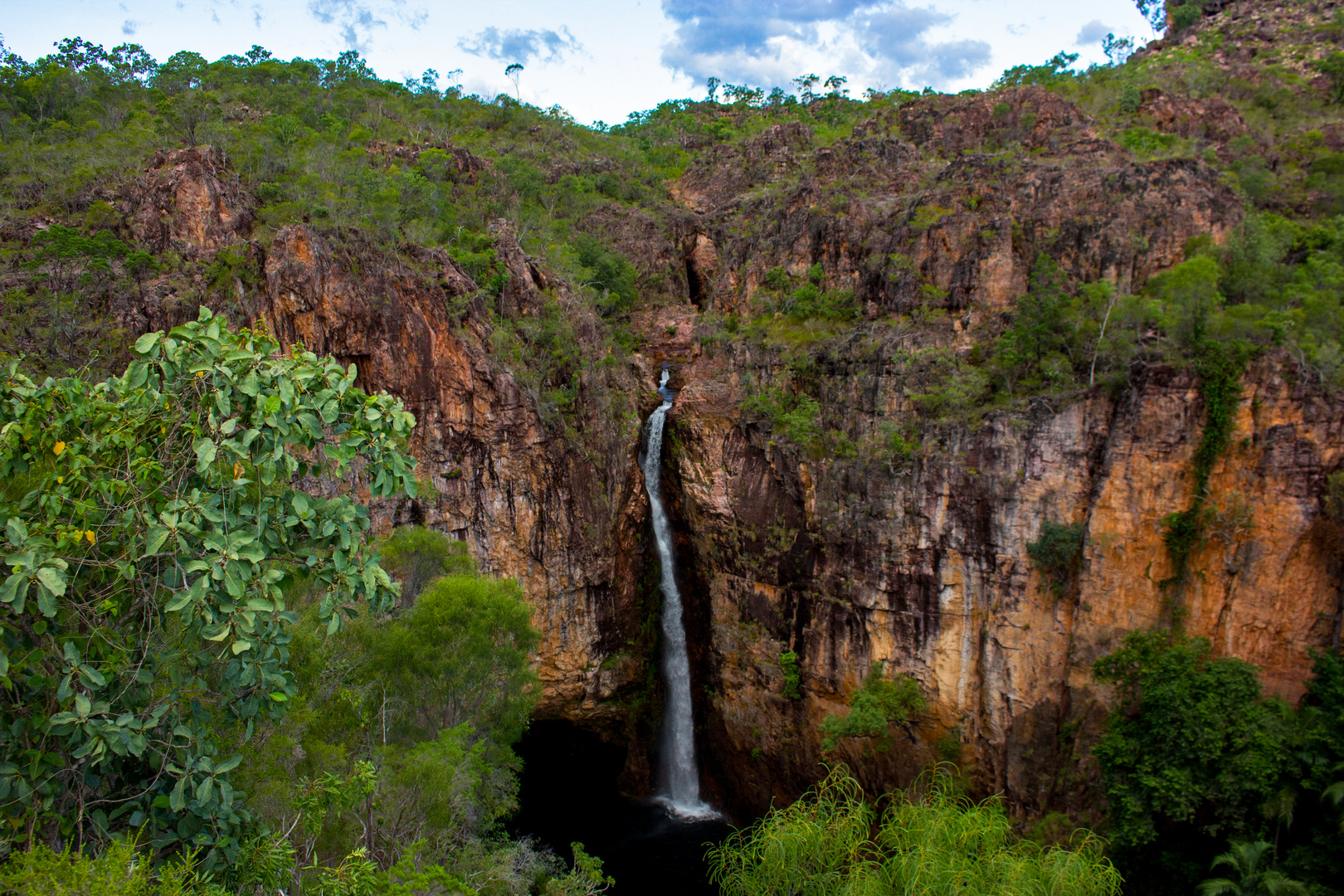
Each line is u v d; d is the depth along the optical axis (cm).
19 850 1392
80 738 1356
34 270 3919
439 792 2373
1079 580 3403
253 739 1973
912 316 4366
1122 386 3388
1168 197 4066
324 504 1570
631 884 3791
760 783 4300
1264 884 2603
